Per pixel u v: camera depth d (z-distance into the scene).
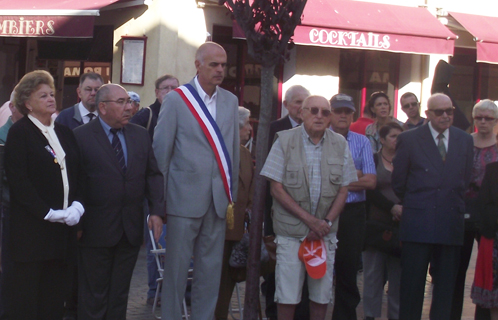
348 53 12.55
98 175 5.13
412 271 5.79
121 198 5.17
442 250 5.81
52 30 10.39
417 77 13.23
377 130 8.34
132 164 5.22
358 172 5.97
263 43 5.17
